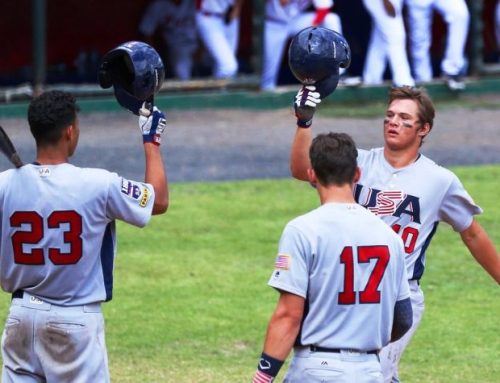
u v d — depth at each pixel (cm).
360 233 1600
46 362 1711
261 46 5472
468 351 2575
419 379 2403
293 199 3881
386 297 1614
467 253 3325
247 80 5506
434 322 2759
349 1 6300
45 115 1694
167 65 6009
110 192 1700
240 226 3559
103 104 5331
